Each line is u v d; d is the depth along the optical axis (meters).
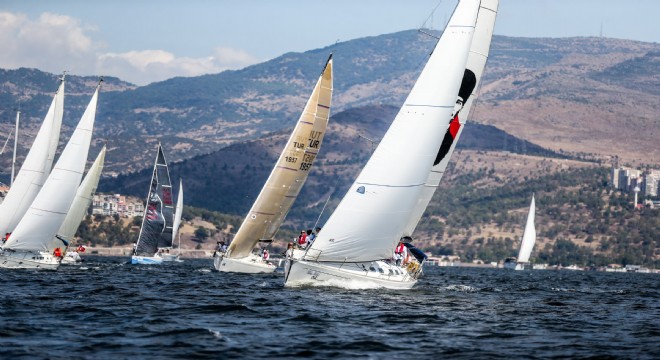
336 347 78.69
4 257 165.00
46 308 101.25
